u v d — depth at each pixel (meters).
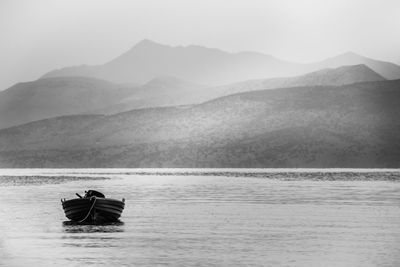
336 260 52.38
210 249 57.94
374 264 50.66
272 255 54.84
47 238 64.81
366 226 73.50
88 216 76.69
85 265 50.72
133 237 65.44
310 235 66.38
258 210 92.50
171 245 60.28
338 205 99.88
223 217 83.62
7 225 75.69
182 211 91.69
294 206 98.50
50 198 117.50
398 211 90.00
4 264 51.19
